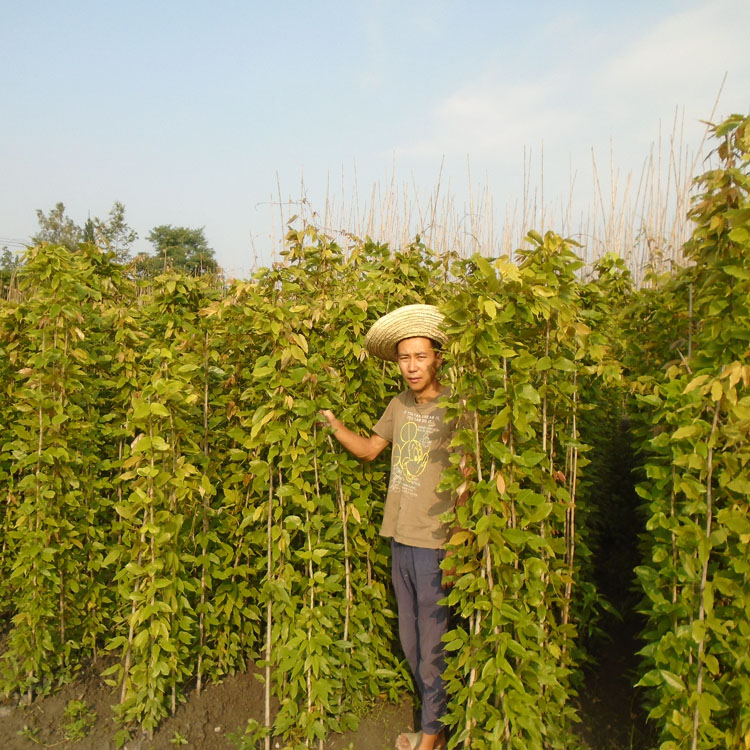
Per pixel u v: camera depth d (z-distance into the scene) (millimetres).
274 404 2623
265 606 3438
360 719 3008
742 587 1966
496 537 2182
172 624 2854
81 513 3271
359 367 3176
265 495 2957
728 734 2008
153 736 2832
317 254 3410
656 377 2758
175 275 3340
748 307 1997
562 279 2305
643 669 2869
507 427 2234
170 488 2795
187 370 2725
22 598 3100
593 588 3127
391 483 2867
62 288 3100
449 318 2170
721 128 2080
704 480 2100
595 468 3799
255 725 2779
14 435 3641
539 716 2287
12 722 2883
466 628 2973
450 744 2314
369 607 3041
